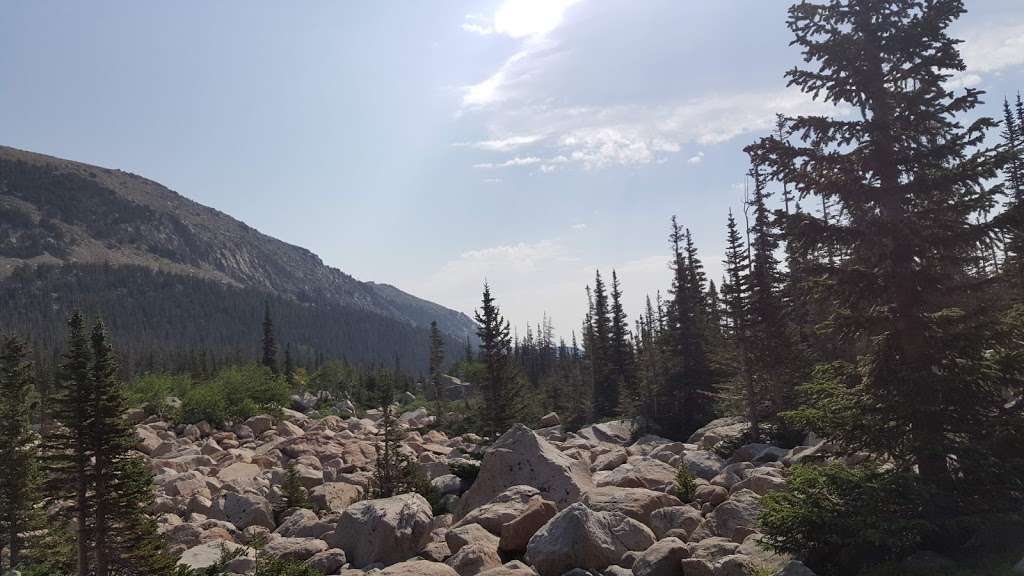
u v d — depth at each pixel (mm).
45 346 141875
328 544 22500
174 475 37688
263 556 20078
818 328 14617
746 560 13812
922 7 13992
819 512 11930
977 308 12938
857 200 13875
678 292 51000
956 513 11859
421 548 21219
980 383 12352
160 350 189375
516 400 48344
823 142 14641
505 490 23922
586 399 67000
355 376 115188
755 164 14742
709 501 21547
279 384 81562
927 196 13734
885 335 13562
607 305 67188
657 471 26219
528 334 124625
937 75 13633
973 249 13344
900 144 14055
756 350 35656
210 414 68625
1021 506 11680
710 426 42469
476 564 17328
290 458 49156
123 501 21797
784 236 14406
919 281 13227
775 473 22062
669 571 15188
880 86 13922
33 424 37250
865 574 11812
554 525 17234
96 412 21688
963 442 12062
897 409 12664
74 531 24734
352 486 34906
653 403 51406
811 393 14844
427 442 53969
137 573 21031
